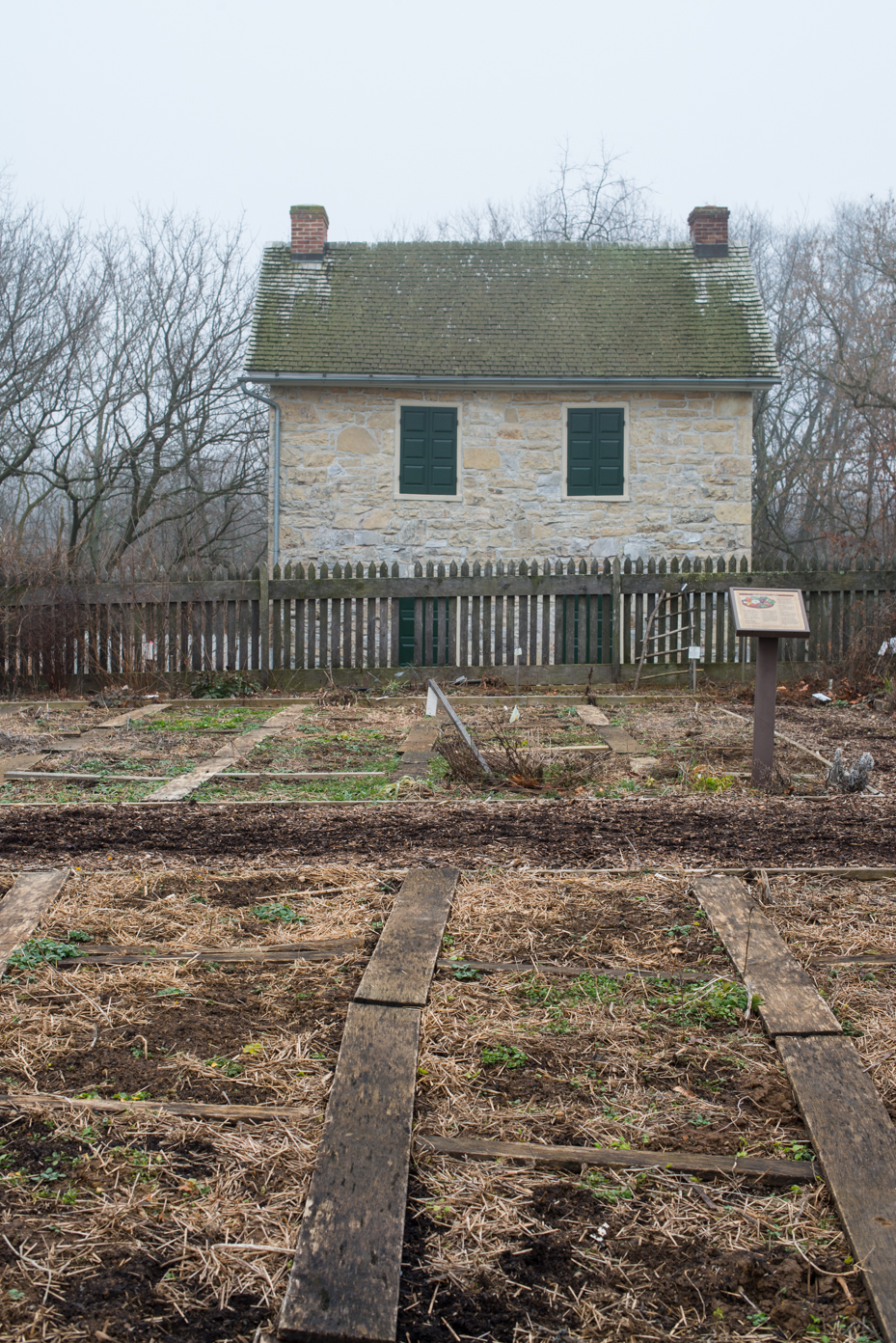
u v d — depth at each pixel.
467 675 13.13
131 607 13.02
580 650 13.26
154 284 22.83
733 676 13.14
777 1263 2.32
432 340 16.58
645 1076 3.12
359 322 16.84
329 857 5.31
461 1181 2.58
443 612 13.19
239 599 13.14
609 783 7.38
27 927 4.28
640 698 11.78
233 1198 2.52
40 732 10.13
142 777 7.82
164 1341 2.09
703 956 3.98
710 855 5.24
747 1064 3.16
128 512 24.81
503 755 7.91
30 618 13.05
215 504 25.92
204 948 4.08
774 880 4.82
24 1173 2.62
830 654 12.99
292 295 17.23
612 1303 2.20
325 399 16.23
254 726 10.30
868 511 21.92
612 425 16.36
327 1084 3.03
